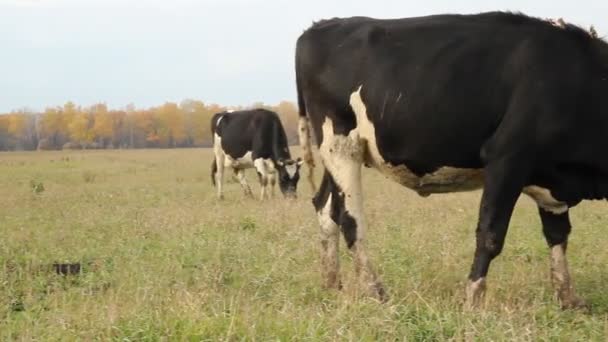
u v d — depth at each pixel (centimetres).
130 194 1923
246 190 1922
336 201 725
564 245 666
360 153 718
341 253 874
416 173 684
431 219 1149
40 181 2662
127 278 737
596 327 548
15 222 1220
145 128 12606
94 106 12888
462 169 655
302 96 774
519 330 519
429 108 638
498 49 622
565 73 601
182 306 579
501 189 613
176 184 2459
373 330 529
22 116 13338
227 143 1906
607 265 802
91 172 3325
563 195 641
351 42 707
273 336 510
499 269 779
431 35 655
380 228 1044
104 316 559
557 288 657
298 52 766
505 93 612
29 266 802
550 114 596
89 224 1158
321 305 624
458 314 555
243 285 703
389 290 682
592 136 607
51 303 654
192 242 938
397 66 661
